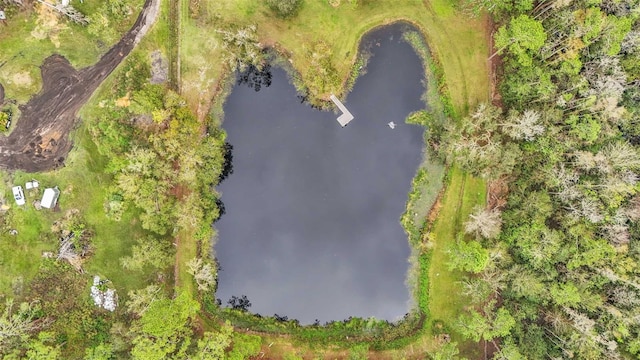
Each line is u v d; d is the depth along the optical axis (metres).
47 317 64.88
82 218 65.81
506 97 65.69
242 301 69.88
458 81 68.88
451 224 69.06
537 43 59.12
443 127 69.00
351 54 69.00
